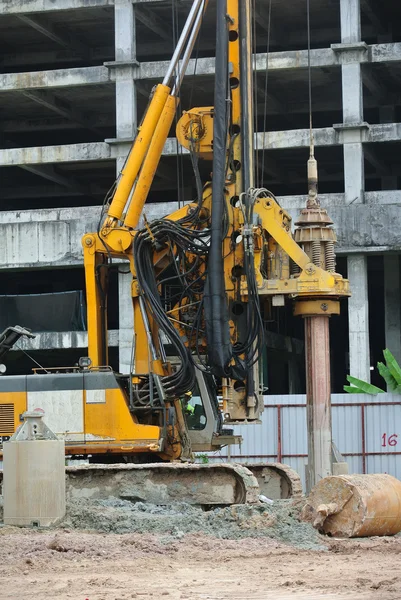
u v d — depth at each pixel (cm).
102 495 2591
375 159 6638
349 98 6138
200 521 2339
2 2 6353
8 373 7231
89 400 2712
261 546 2161
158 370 2778
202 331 2811
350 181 6109
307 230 2858
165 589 1716
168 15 6619
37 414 2395
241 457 5119
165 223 2783
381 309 8400
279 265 2853
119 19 6312
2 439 2727
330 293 2791
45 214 6347
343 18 6172
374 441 5094
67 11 6369
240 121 2830
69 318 6181
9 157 6506
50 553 2031
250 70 2853
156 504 2567
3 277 8081
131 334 6122
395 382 5184
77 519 2359
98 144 6394
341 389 8262
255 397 2791
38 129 7338
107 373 2719
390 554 2089
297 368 7512
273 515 2320
